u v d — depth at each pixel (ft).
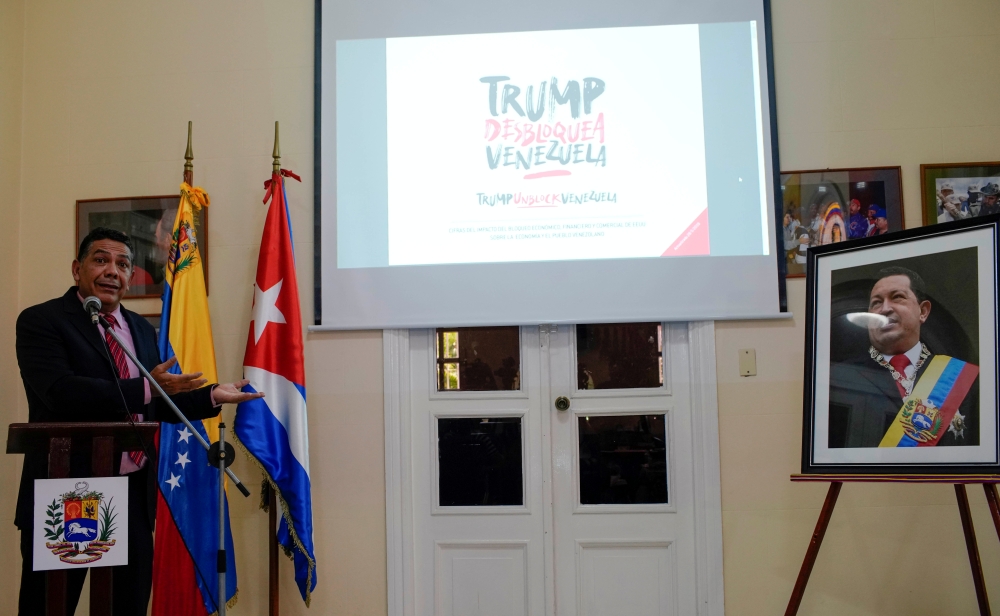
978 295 7.77
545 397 10.26
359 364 10.25
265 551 9.97
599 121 10.38
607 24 10.50
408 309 10.23
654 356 10.32
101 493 6.21
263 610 9.92
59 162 10.66
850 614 9.70
